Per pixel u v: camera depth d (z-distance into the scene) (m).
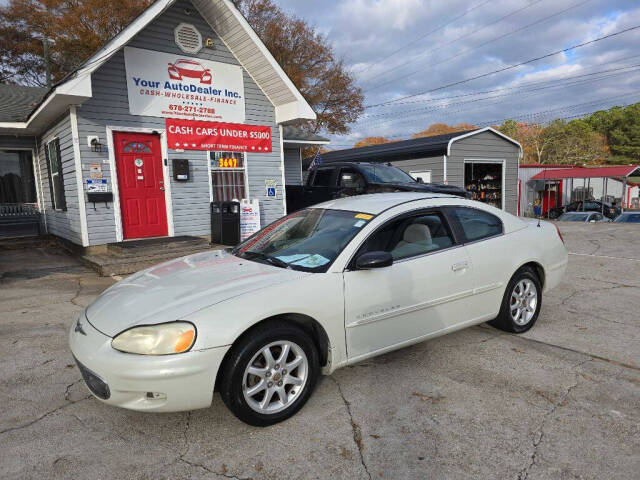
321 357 3.12
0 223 11.03
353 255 3.21
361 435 2.69
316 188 10.73
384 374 3.50
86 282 6.73
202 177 9.55
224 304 2.69
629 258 8.29
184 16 9.02
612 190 33.97
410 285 3.39
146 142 8.77
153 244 8.00
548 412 2.92
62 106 7.95
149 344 2.51
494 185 20.02
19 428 2.80
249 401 2.70
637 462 2.40
